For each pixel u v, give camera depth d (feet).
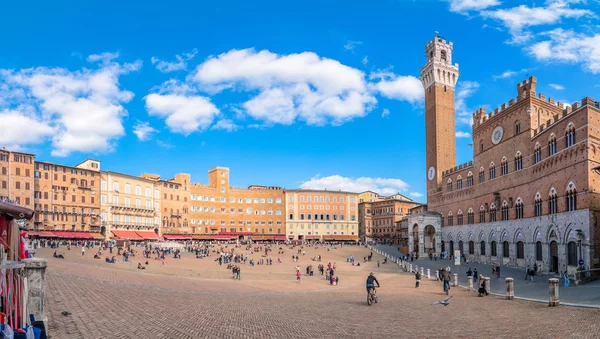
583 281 188.75
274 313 107.96
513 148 313.73
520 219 298.76
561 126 248.32
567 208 239.30
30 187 427.33
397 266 372.99
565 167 241.35
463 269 319.27
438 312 115.14
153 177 632.38
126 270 242.17
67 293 113.80
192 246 504.02
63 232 458.09
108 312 90.74
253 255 466.70
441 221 447.01
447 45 511.40
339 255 496.64
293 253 499.51
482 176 364.79
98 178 508.12
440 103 495.82
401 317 105.29
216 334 77.87
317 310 117.19
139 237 540.52
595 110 225.76
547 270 258.98
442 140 487.61
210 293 154.10
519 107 307.17
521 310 115.96
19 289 55.93
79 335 68.28
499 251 329.52
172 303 114.32
